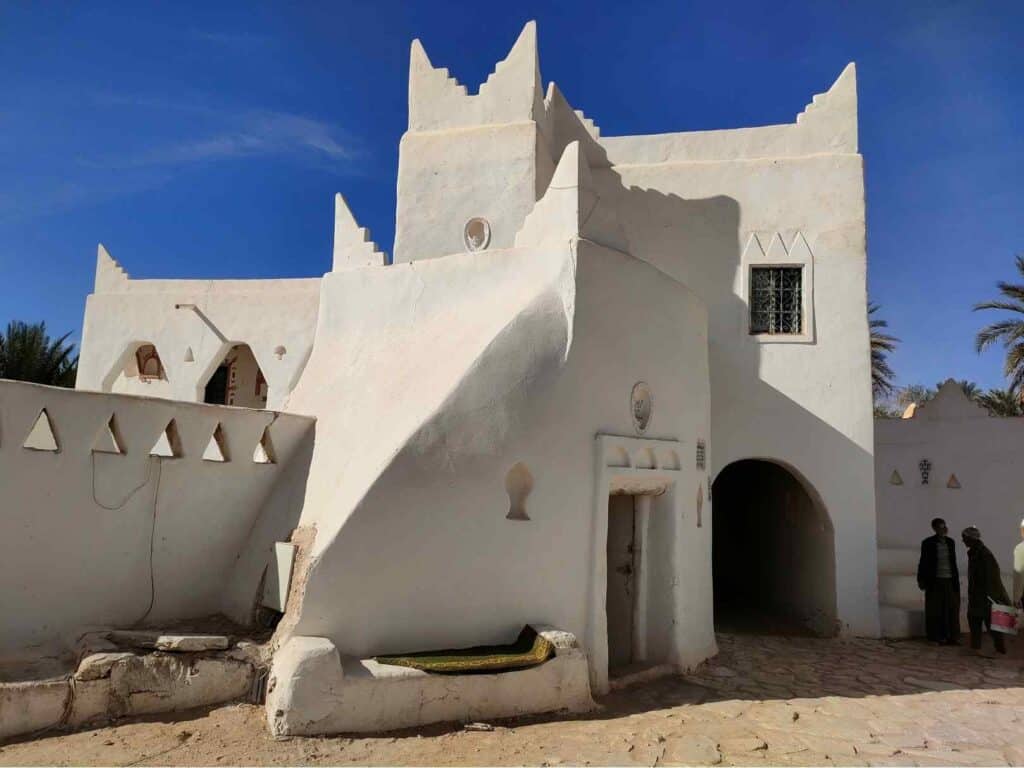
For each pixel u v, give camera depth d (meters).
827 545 10.25
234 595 6.61
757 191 10.79
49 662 5.33
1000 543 12.45
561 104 11.34
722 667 8.12
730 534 14.03
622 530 8.05
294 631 5.40
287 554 6.14
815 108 10.87
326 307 9.35
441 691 5.41
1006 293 20.56
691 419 8.38
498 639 6.14
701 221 10.84
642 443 7.43
